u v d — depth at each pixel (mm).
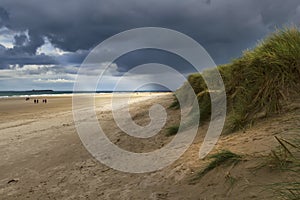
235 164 3410
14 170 6219
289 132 3768
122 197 3807
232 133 5043
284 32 5949
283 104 4793
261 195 2633
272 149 3412
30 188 4930
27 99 50469
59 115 19234
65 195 4336
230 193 2926
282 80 5020
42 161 6707
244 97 5680
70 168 5793
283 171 2844
